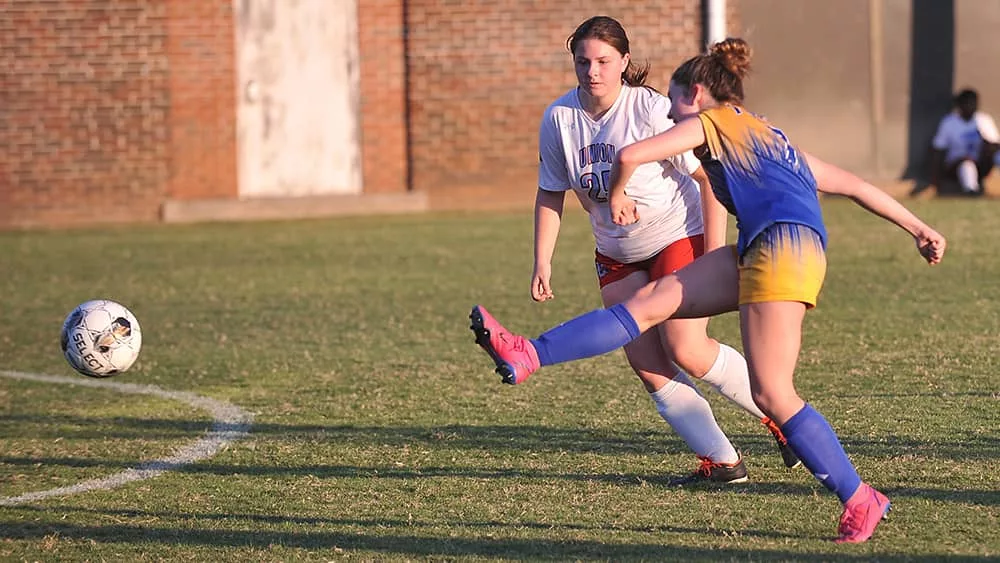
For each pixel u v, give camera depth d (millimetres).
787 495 20125
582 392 28422
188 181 66250
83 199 65625
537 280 20750
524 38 66250
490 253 52094
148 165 65812
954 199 65375
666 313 18031
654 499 20125
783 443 21078
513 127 66750
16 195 65250
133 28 65000
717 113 17469
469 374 30859
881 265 45750
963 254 47281
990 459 21625
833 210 62406
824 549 17281
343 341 35906
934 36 67625
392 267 49469
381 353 34000
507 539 18266
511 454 23312
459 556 17547
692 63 17734
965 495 19609
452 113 66750
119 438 25859
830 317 36594
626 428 24953
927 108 67938
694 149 17703
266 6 66062
